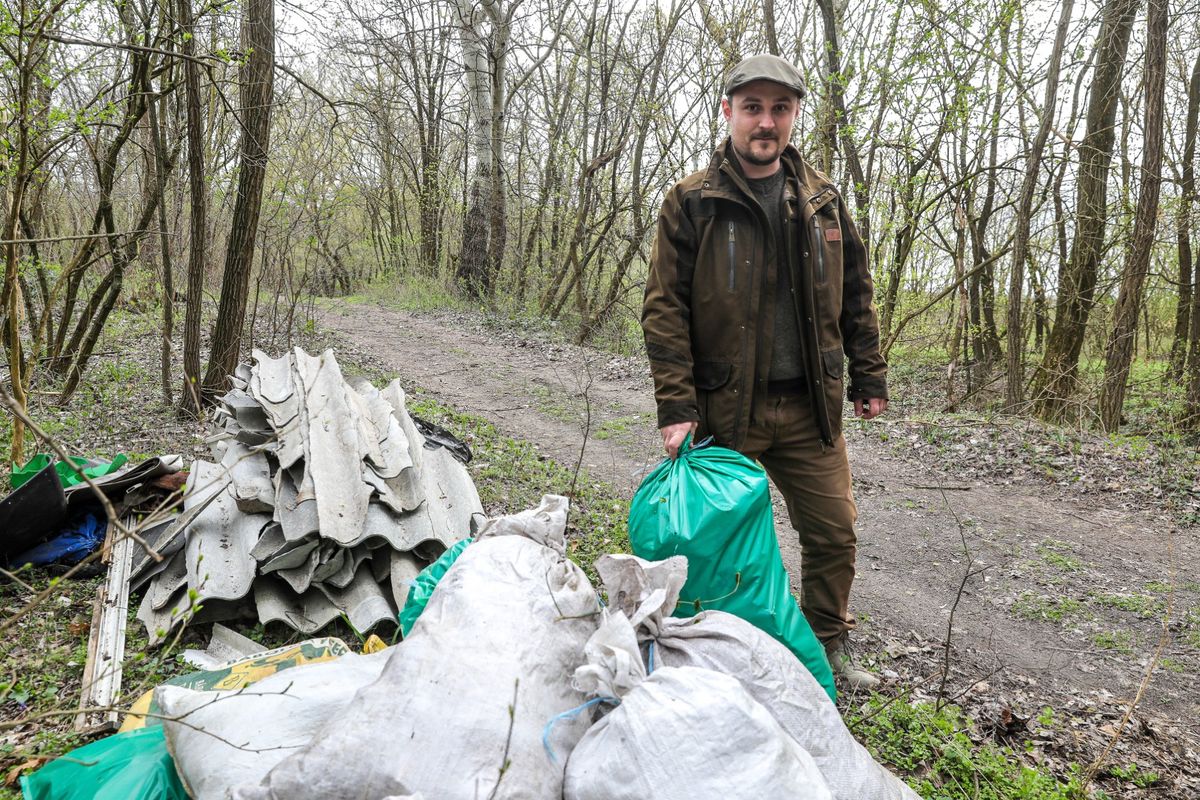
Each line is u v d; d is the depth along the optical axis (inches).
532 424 335.6
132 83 276.5
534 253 802.2
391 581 155.9
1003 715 140.8
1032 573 206.5
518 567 85.4
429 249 882.8
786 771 67.9
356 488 163.8
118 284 307.9
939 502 259.1
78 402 312.3
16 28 196.1
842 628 137.3
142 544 74.4
